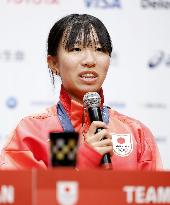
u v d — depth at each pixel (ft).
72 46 14.83
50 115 15.28
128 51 24.53
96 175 10.84
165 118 24.32
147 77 24.47
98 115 13.89
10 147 14.67
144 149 15.28
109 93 24.22
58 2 24.50
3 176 10.78
